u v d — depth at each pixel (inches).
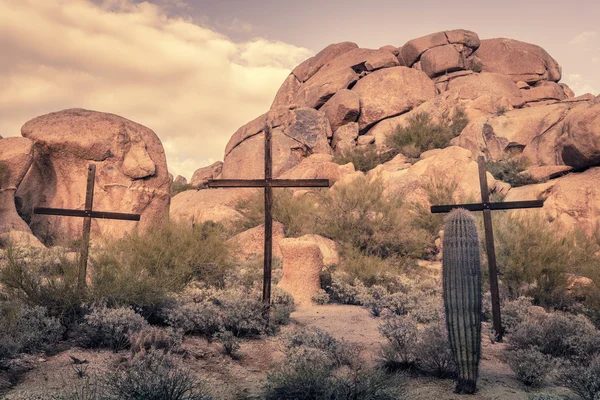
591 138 699.4
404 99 1407.5
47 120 650.8
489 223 305.9
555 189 704.4
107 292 275.4
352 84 1515.7
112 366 209.9
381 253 589.3
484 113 1285.7
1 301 251.3
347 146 1279.5
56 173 639.1
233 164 1296.8
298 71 1754.4
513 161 999.0
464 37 1566.2
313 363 214.4
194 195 1167.0
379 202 615.8
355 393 189.5
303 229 638.5
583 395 200.4
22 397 172.6
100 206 641.0
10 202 563.8
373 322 350.3
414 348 241.9
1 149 571.2
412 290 431.5
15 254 310.0
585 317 327.0
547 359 241.4
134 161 670.5
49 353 223.0
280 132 1295.5
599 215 647.1
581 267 431.2
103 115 679.7
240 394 197.3
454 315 205.6
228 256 429.1
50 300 261.7
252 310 300.0
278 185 311.9
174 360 217.5
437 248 641.0
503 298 405.4
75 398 169.3
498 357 267.0
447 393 204.1
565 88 1632.6
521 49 1576.0
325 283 469.7
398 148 1221.1
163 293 302.4
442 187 732.0
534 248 436.1
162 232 401.7
